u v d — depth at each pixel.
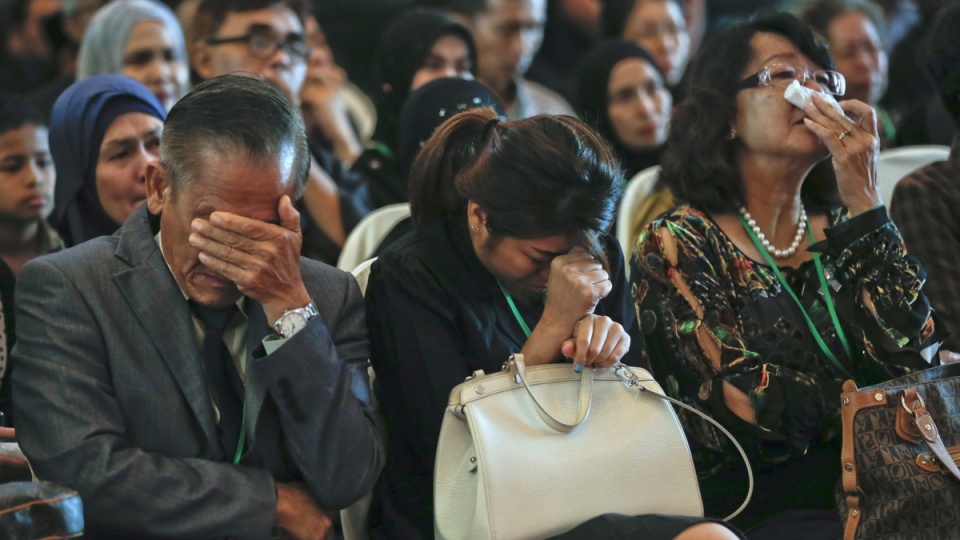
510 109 11.45
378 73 10.20
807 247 6.54
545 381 5.22
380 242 6.86
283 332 4.90
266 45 9.06
